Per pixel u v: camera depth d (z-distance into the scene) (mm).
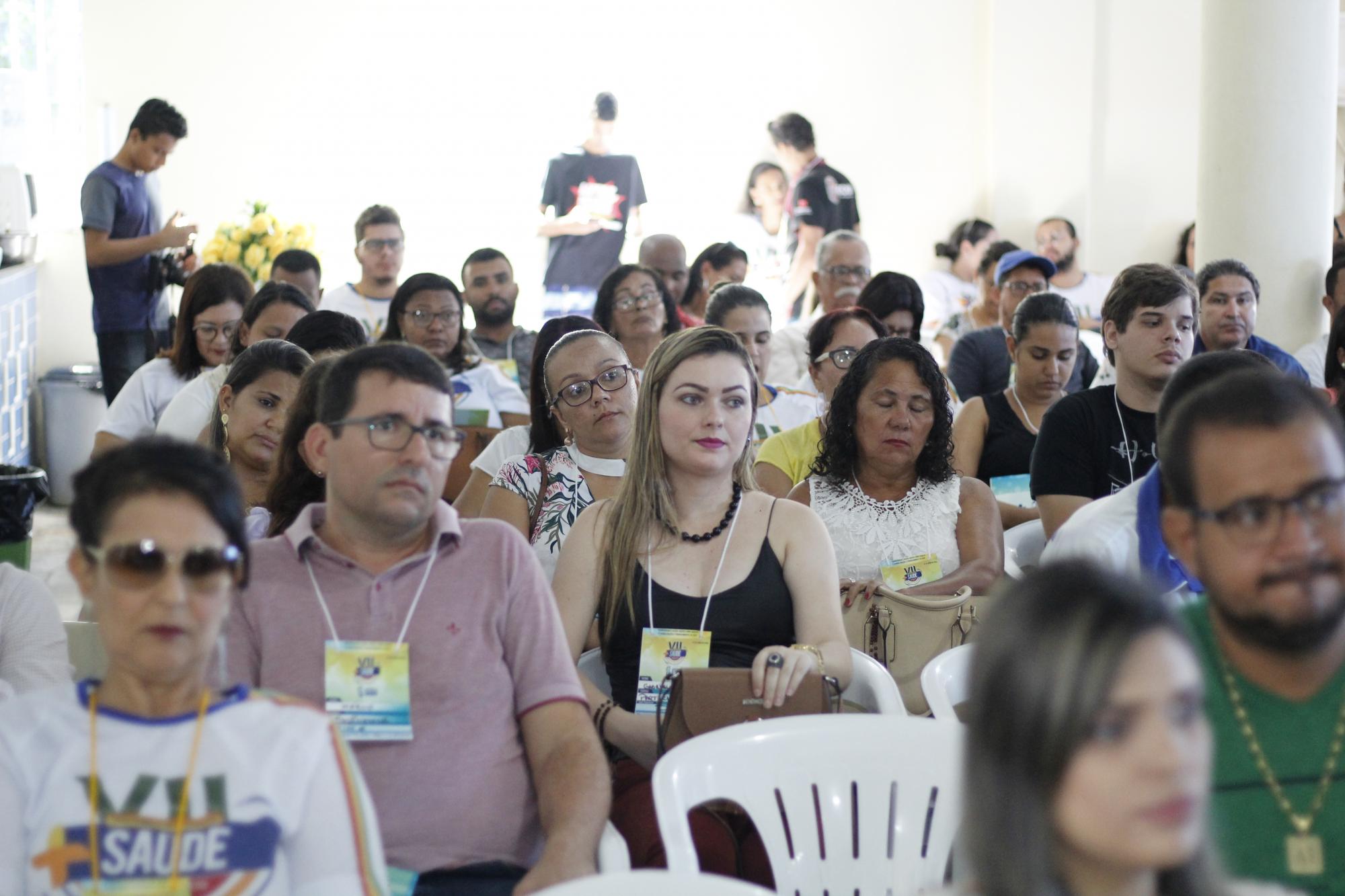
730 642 2775
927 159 9492
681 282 6906
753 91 9312
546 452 3543
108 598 1702
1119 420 3797
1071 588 1175
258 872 1697
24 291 7754
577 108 9125
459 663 2316
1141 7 9375
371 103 8922
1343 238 7160
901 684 3223
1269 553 1593
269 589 2334
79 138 8602
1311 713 1686
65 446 7895
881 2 9336
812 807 2184
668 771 2105
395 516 2277
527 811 2346
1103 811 1132
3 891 1651
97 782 1690
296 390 3100
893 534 3518
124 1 8570
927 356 3568
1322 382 5152
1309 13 5305
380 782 2258
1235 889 1360
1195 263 5660
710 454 2793
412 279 5293
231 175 8828
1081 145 9438
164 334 7145
